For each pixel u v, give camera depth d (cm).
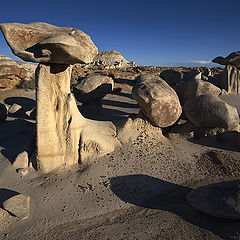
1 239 376
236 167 651
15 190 505
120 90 2052
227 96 1675
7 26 464
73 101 645
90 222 430
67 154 616
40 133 581
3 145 730
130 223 424
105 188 531
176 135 841
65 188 522
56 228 409
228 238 346
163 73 2197
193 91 1174
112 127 782
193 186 563
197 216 434
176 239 375
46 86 586
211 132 813
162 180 579
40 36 493
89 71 2902
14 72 1761
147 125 777
